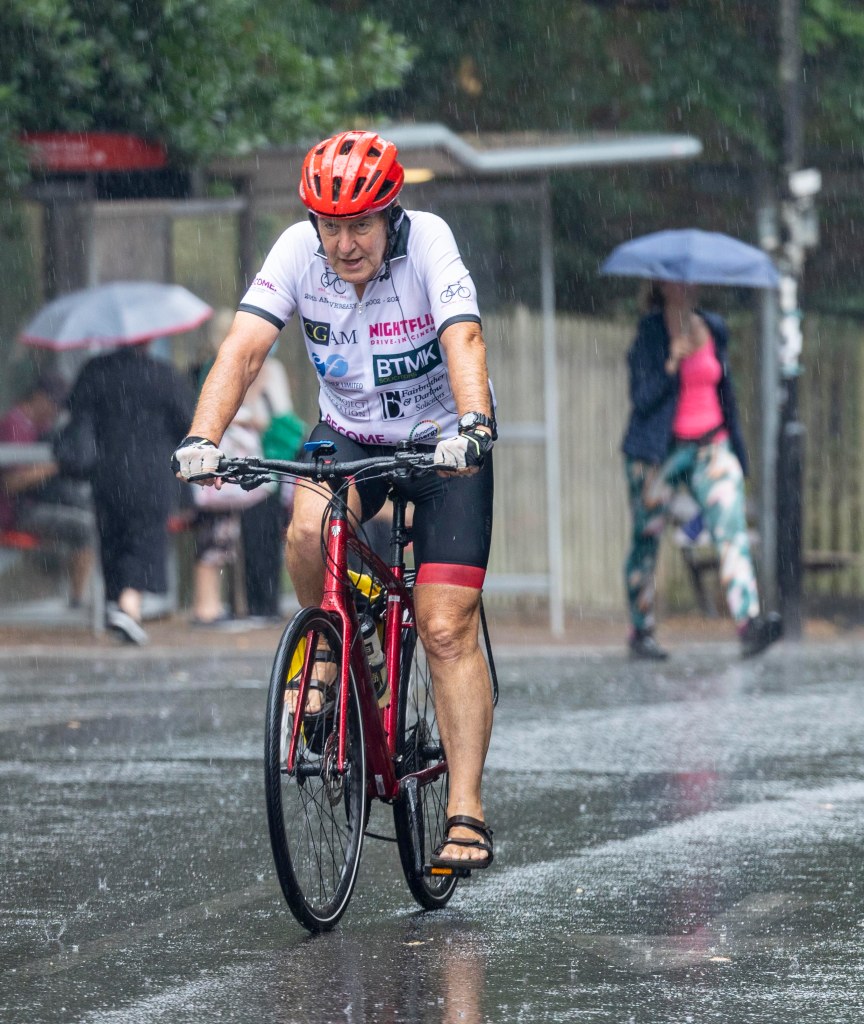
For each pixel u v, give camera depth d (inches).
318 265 611.5
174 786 865.5
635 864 701.3
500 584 1679.4
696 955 566.9
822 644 1556.3
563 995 520.1
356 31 2011.6
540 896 649.6
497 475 1704.0
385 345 614.5
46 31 1507.1
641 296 1396.4
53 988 528.1
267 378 1604.3
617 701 1157.7
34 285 1654.8
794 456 1589.6
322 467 576.7
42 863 703.7
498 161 1583.4
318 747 590.6
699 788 860.0
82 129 1579.7
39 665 1364.4
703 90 2096.5
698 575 1781.5
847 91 2177.7
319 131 1662.2
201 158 1631.4
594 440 1866.4
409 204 1674.5
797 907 630.5
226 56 1638.8
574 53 2164.1
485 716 623.5
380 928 603.2
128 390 1515.7
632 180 2265.0
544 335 1667.1
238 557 1711.4
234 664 1370.6
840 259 2357.3
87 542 1633.9
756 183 2048.5
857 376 2110.0
